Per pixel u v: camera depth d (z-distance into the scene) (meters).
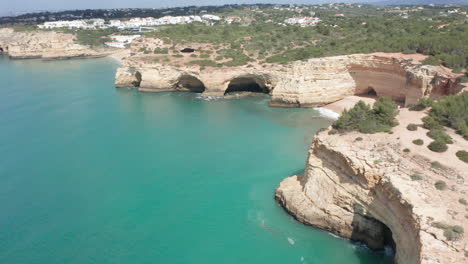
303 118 67.50
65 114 73.62
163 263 30.69
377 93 73.19
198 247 32.53
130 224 36.16
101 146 56.31
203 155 52.22
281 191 38.59
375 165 29.11
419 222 23.11
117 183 44.41
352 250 31.12
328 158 33.72
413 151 30.27
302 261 30.25
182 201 40.12
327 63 73.19
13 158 51.97
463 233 21.69
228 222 35.97
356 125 35.88
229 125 65.00
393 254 30.17
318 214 33.53
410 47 69.88
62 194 42.03
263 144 55.56
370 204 29.58
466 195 25.00
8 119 70.25
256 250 31.81
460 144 31.53
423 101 41.41
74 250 32.56
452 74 53.94
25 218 37.31
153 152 53.66
